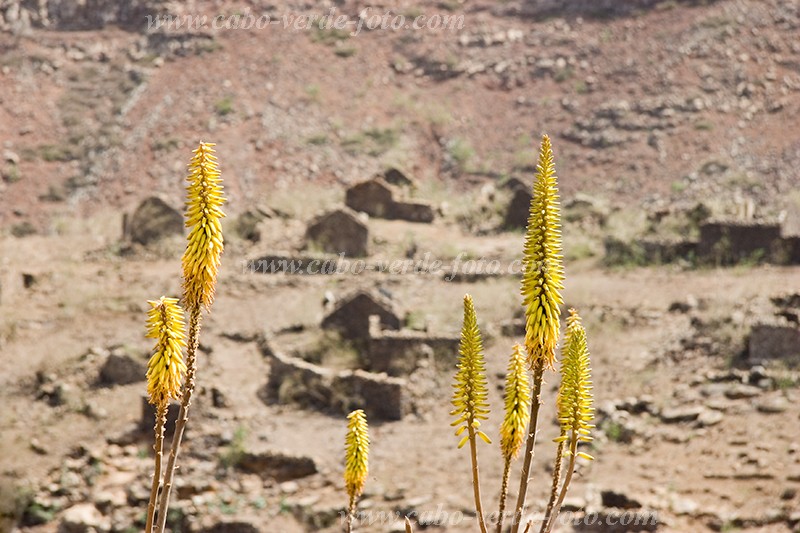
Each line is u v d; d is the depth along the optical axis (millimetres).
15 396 27703
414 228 40750
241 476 24156
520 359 5379
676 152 54625
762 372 25172
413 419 26578
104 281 35219
